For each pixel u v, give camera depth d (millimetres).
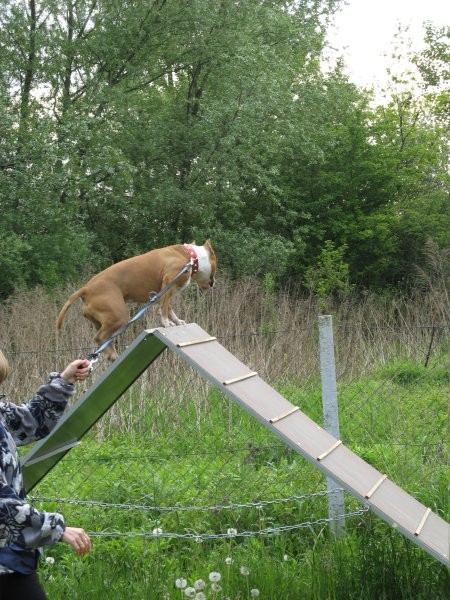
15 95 21219
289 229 26562
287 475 6453
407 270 26953
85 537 3246
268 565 4852
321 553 5016
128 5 23281
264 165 26031
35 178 19172
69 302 7992
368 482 4219
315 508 5965
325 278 24281
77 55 23469
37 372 9023
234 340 9656
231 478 6402
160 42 23891
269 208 26094
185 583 4379
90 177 21844
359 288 26781
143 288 7793
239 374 4375
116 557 5332
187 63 24500
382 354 9336
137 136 24094
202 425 7898
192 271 7652
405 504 4297
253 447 6875
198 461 6922
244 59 22500
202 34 23969
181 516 5816
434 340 10117
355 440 7316
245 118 23078
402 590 4406
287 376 8695
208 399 8125
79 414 4258
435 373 9195
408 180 27859
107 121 21750
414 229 26828
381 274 27250
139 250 24109
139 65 23688
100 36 22875
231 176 23281
